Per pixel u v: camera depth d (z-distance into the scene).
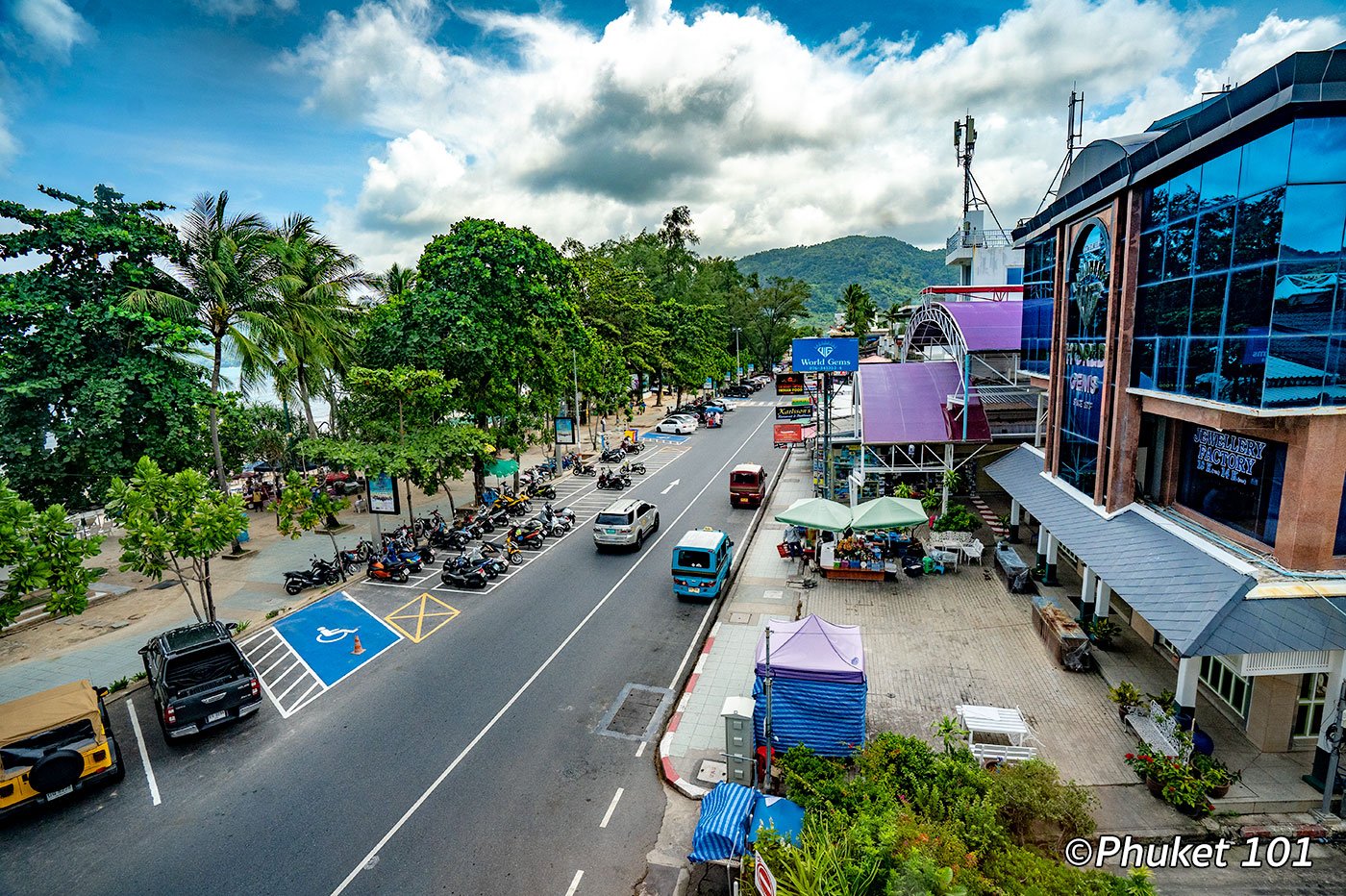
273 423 46.28
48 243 22.42
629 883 10.69
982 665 16.80
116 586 25.00
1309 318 11.15
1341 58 10.07
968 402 26.58
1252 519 13.34
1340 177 10.69
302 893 10.62
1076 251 19.19
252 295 27.66
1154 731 12.94
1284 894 10.00
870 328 96.25
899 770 11.65
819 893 8.41
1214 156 12.59
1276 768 12.44
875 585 22.44
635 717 15.45
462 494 38.06
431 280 31.62
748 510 32.78
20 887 10.83
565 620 20.83
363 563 26.45
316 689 17.09
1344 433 11.47
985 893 8.79
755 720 13.52
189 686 14.91
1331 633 10.95
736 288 109.31
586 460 46.25
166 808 12.70
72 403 22.73
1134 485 16.72
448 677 17.55
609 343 55.50
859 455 31.17
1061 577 22.17
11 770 12.37
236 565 27.16
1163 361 14.71
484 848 11.51
